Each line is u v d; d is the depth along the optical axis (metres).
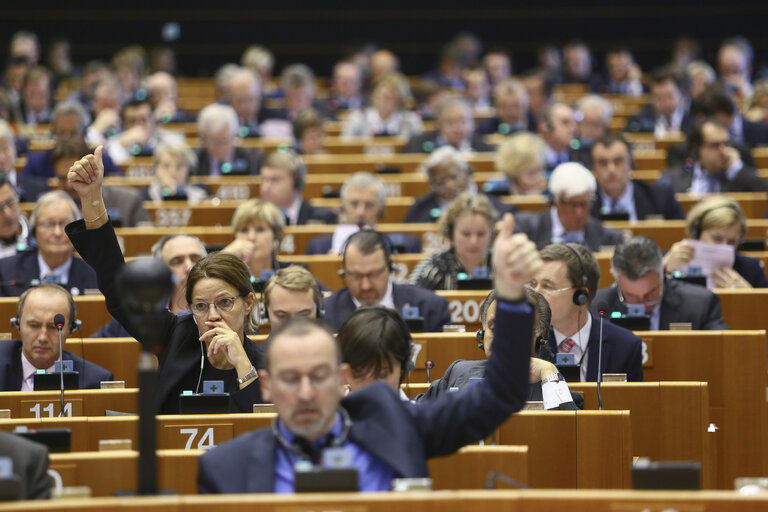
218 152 36.22
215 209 30.69
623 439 14.01
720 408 18.45
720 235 23.39
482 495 9.27
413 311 19.53
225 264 15.68
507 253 10.06
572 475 14.05
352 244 19.83
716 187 33.44
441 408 10.51
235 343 15.23
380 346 12.20
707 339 18.50
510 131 46.06
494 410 10.30
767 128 42.41
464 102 41.28
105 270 14.54
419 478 10.06
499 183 32.72
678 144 36.03
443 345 18.83
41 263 23.56
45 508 8.92
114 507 9.05
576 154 37.44
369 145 42.41
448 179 30.38
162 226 30.55
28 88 48.28
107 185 29.58
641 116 46.94
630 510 9.20
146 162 37.75
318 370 9.81
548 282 17.44
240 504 9.13
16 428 12.25
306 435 9.97
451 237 23.72
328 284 25.02
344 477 9.39
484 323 15.11
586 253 17.64
